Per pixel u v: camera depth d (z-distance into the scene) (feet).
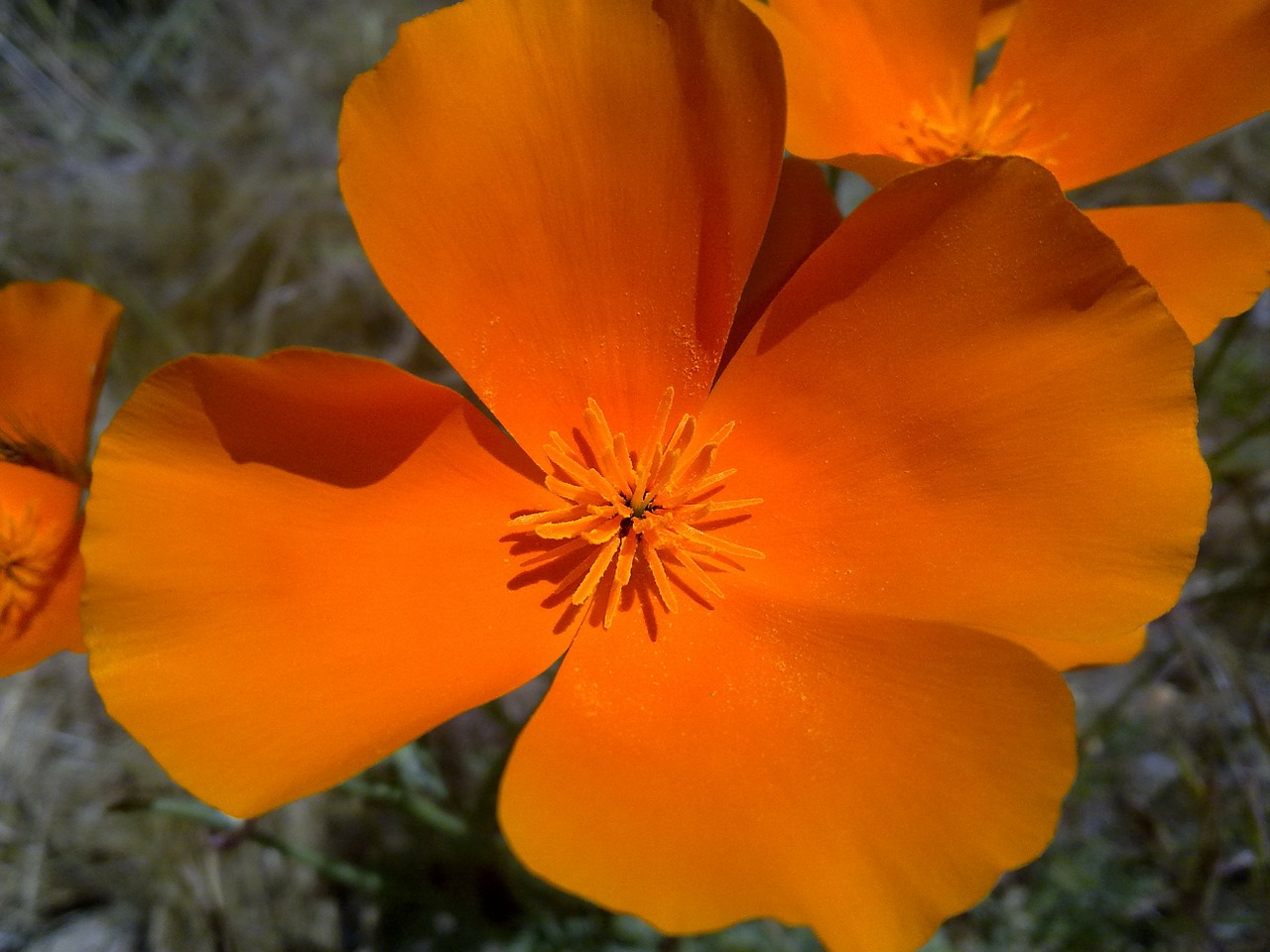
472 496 0.21
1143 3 0.26
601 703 0.19
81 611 0.17
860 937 0.16
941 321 0.20
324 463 0.19
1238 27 0.26
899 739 0.18
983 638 0.18
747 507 0.22
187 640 0.18
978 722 0.18
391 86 0.19
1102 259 0.19
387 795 0.29
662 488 0.21
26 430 0.24
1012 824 0.17
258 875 0.35
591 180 0.20
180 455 0.18
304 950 0.35
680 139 0.20
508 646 0.20
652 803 0.17
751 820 0.17
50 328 0.24
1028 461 0.20
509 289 0.21
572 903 0.33
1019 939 0.37
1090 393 0.19
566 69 0.20
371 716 0.18
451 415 0.20
